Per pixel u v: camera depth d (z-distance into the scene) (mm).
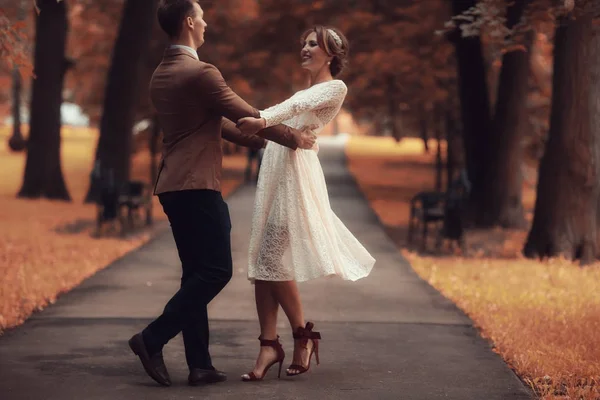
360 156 55219
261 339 5695
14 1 28906
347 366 6078
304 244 5465
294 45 27312
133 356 6254
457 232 14695
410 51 25266
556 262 12750
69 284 9734
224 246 5371
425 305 8766
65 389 5352
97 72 38656
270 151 5629
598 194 13266
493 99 26656
